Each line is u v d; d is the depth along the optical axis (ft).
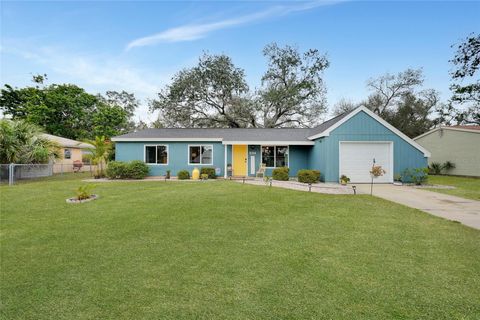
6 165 45.37
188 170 59.31
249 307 9.35
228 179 54.34
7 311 9.18
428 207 26.61
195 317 8.82
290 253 14.35
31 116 99.30
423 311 9.09
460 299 9.83
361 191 37.60
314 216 22.53
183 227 19.21
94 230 18.51
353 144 48.01
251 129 70.03
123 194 33.35
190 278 11.52
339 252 14.49
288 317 8.77
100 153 56.65
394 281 11.19
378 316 8.80
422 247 15.25
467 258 13.66
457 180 57.77
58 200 29.25
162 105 98.12
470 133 68.80
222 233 17.88
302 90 102.83
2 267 12.71
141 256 13.99
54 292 10.43
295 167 59.47
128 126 145.59
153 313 9.04
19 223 20.33
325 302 9.61
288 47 102.32
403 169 47.83
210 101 101.86
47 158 57.11
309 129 70.03
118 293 10.34
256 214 23.09
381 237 17.04
